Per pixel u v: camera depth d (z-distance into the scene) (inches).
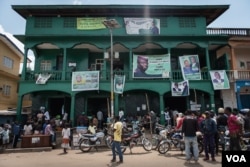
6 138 552.7
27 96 1104.8
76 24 770.8
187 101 778.2
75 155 445.7
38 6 735.1
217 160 364.5
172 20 787.4
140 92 802.2
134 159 389.4
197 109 766.5
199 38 757.3
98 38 738.8
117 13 779.4
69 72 738.8
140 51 838.5
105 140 527.8
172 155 420.2
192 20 792.3
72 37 733.9
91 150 501.7
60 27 768.3
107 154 448.8
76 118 772.6
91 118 706.2
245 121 409.1
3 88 941.2
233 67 766.5
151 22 773.9
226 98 758.5
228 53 862.5
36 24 767.7
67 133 490.0
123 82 705.6
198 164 338.3
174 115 695.1
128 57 833.5
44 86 704.4
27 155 459.2
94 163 362.9
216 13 796.6
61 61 830.5
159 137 498.9
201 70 756.6
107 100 758.5
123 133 453.1
